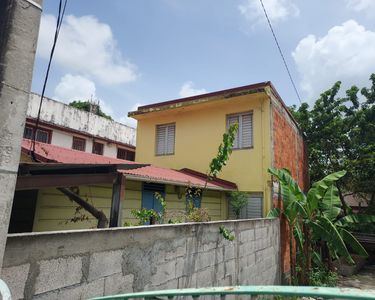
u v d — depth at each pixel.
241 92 9.96
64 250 2.48
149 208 7.38
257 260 6.35
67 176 3.97
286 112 12.11
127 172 5.79
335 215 9.40
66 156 5.61
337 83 16.23
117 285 2.94
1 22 1.90
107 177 4.50
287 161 11.69
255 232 6.40
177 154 11.60
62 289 2.44
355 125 15.46
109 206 6.29
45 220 5.21
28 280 2.21
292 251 9.20
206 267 4.43
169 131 12.14
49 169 3.98
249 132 10.20
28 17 2.00
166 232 3.67
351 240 9.17
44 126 13.33
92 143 15.55
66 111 14.77
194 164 11.08
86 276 2.64
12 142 1.83
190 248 4.11
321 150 16.31
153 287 3.39
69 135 14.51
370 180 14.11
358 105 16.00
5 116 1.80
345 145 15.66
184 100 11.38
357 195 16.08
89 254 2.69
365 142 15.03
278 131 10.63
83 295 2.60
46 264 2.34
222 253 4.91
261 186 9.62
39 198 5.16
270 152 9.63
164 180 6.66
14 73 1.87
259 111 10.02
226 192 10.19
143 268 3.27
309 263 9.25
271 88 10.01
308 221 8.79
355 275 11.31
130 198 6.92
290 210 8.69
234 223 5.43
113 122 17.38
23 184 3.52
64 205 5.53
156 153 12.24
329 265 10.70
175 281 3.75
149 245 3.39
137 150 12.76
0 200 1.75
